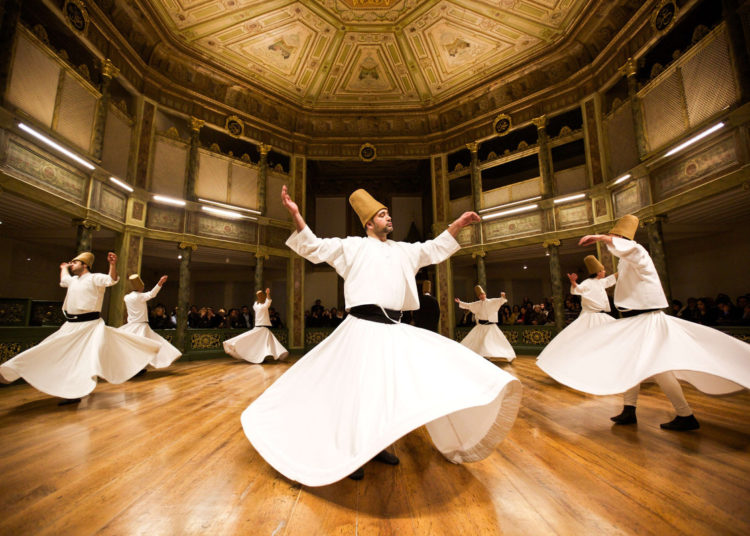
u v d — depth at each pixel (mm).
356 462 1372
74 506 1513
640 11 8164
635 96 8453
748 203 7520
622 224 2973
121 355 4535
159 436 2594
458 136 12727
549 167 10664
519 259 14148
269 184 12250
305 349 12070
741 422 2818
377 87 12141
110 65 8305
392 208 16391
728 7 6422
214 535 1287
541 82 10953
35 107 6539
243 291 16172
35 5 6867
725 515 1395
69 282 4156
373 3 9539
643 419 2986
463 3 9406
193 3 8922
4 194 6848
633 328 2770
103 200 8188
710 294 10531
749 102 6059
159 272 16297
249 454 2197
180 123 11430
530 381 5344
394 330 1779
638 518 1384
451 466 2002
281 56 10844
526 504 1518
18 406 3715
